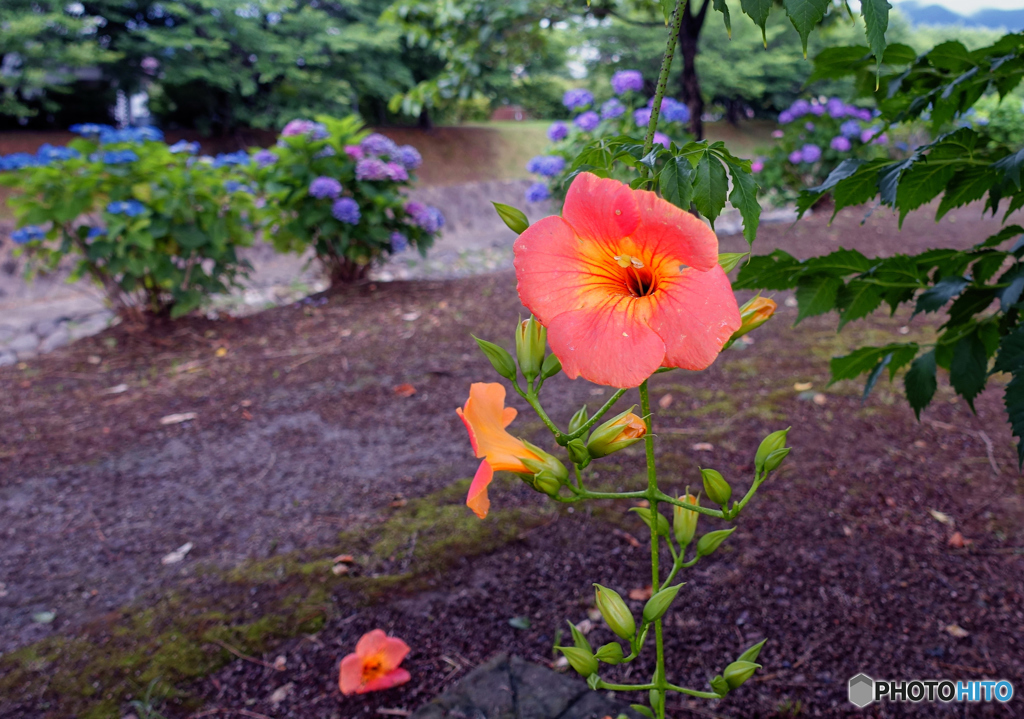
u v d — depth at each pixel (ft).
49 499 10.91
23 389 15.52
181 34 38.96
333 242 23.22
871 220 30.58
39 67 35.22
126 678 7.07
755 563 8.29
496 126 59.00
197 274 19.10
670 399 13.44
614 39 51.49
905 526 8.86
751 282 5.07
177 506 10.58
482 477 2.95
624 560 8.55
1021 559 8.07
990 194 4.42
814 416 12.10
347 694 6.73
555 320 2.56
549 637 7.32
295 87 45.06
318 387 15.21
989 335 4.97
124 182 17.97
